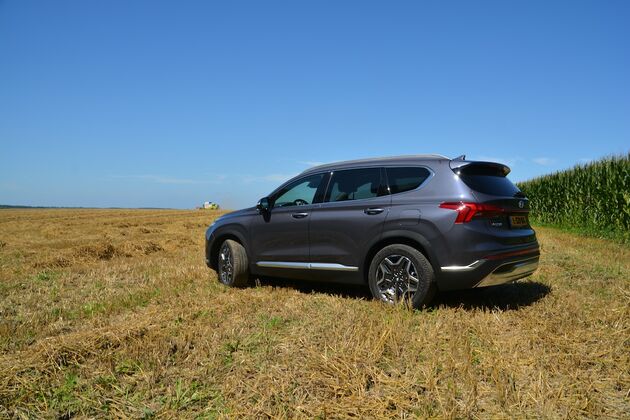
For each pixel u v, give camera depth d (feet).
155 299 17.67
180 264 27.43
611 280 19.74
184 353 11.30
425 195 15.20
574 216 50.62
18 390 9.35
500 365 10.14
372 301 15.78
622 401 8.74
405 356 10.75
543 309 14.71
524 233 15.88
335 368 9.88
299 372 9.98
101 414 8.61
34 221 79.56
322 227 17.44
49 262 28.04
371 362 10.22
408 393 8.93
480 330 12.44
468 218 14.23
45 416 8.49
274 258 19.08
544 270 22.35
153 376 9.91
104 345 11.77
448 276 14.34
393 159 16.63
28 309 16.79
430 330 12.42
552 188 59.11
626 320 13.21
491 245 14.30
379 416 8.18
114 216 102.12
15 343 12.61
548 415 8.14
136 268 26.09
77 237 48.65
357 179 17.20
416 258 14.74
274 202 19.61
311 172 18.81
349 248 16.67
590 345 11.37
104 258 31.78
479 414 8.24
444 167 15.25
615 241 37.22
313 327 13.16
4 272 25.17
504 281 14.80
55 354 10.93
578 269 22.59
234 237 21.09
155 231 58.80
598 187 45.03
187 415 8.45
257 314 14.97
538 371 9.98
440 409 8.34
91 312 15.90
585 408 8.39
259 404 8.64
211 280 21.68
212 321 14.08
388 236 15.53
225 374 10.17
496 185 15.60
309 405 8.60
